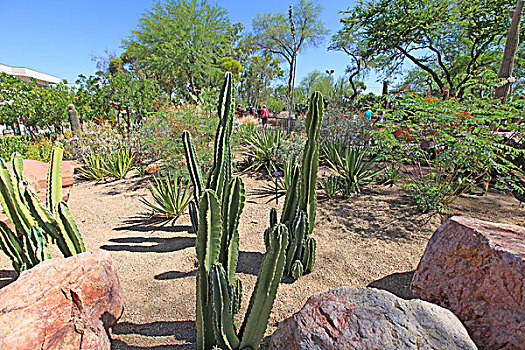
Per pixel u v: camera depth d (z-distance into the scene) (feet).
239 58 106.52
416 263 8.41
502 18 31.71
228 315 4.46
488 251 5.24
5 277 7.78
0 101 27.30
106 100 28.53
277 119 44.39
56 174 6.70
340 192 15.02
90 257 5.53
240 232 10.84
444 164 11.55
